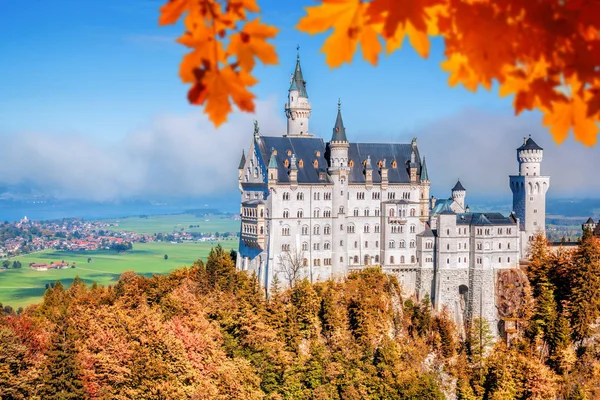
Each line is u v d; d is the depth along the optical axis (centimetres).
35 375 15275
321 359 19562
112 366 16050
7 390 14650
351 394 19200
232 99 1750
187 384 16400
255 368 18712
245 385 17512
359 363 19850
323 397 18925
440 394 19888
